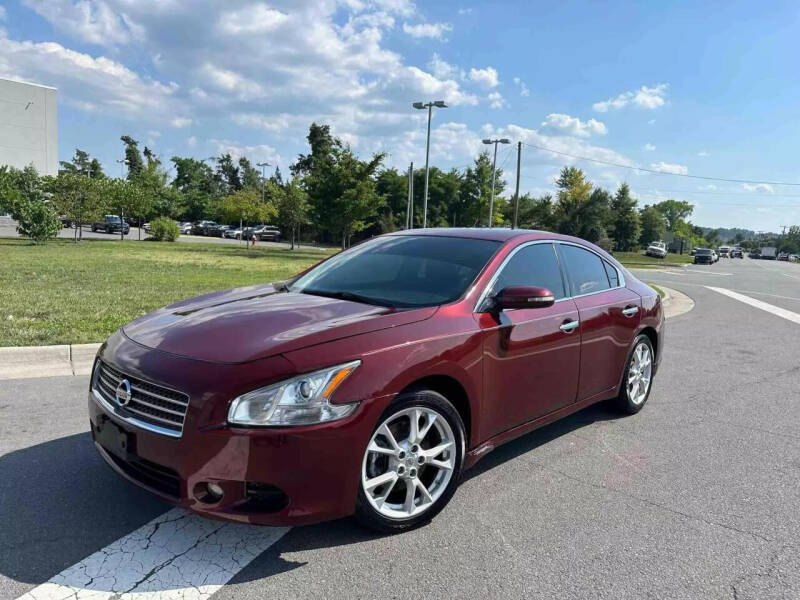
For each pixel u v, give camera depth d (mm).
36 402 4902
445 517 3264
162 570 2656
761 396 6008
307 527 3082
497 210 61188
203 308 3512
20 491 3359
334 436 2658
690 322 11406
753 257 114500
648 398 5801
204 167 97312
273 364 2646
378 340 2928
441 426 3184
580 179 70250
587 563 2844
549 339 3865
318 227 35219
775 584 2723
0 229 44125
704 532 3188
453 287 3611
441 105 28859
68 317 8109
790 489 3771
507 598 2547
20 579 2555
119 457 2844
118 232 50031
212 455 2537
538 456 4211
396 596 2527
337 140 33875
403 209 67000
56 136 68688
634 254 69875
